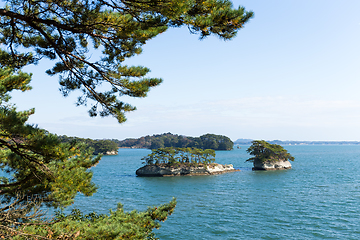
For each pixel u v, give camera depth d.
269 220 36.34
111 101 10.98
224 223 35.00
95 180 80.56
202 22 7.72
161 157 94.88
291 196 52.44
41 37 10.35
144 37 8.73
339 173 89.81
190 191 59.78
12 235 8.38
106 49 10.78
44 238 8.38
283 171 98.88
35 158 7.98
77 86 11.21
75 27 8.90
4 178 11.09
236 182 73.19
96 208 41.97
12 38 10.14
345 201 46.94
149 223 10.51
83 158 8.85
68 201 10.22
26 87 11.63
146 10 7.89
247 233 31.36
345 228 32.66
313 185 65.44
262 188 62.56
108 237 8.64
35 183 9.35
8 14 7.77
